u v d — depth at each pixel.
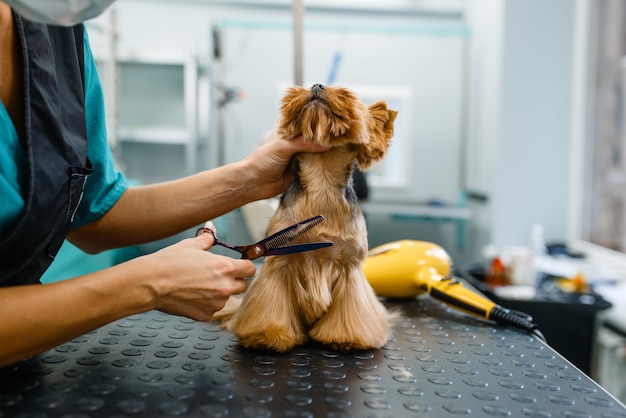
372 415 0.60
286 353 0.81
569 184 2.93
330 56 3.36
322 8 3.59
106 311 0.64
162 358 0.77
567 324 1.88
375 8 3.58
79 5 0.54
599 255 2.63
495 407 0.63
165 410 0.59
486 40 3.10
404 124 3.38
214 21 3.31
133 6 3.51
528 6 2.83
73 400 0.61
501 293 1.96
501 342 0.90
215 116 3.28
